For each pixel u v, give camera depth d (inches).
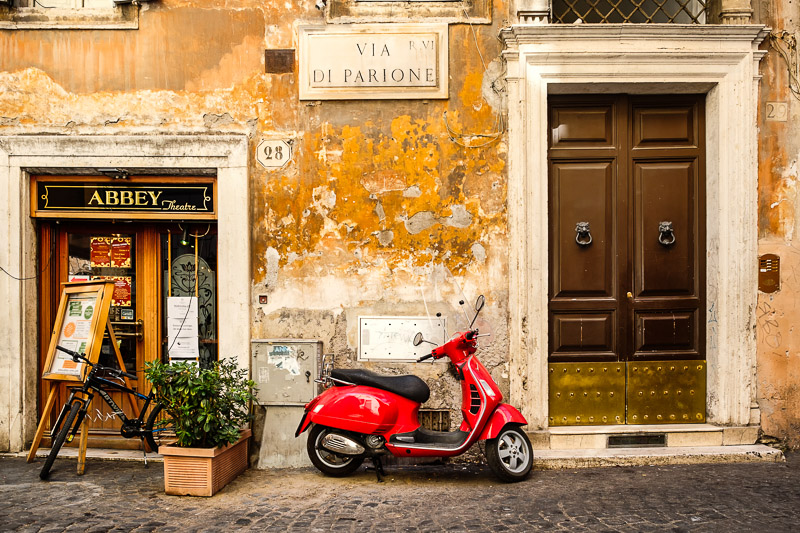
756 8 214.8
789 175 215.2
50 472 199.3
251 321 215.2
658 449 207.3
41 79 215.8
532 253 210.5
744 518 154.9
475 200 213.9
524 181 209.9
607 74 209.2
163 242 227.6
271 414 209.6
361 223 215.0
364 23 213.3
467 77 213.3
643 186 220.8
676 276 220.8
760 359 214.2
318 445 195.0
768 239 214.7
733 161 211.5
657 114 221.8
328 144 215.0
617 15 234.8
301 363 208.5
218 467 181.5
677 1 228.5
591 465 200.2
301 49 213.5
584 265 219.6
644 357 219.3
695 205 221.1
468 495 175.3
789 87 215.0
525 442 189.6
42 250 226.1
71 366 201.8
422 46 212.8
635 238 221.0
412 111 214.4
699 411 219.6
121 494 178.1
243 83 214.7
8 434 216.1
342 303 215.2
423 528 151.4
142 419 195.2
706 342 220.1
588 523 152.8
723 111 211.5
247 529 151.8
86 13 215.0
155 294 227.0
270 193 215.5
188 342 226.5
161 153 213.5
